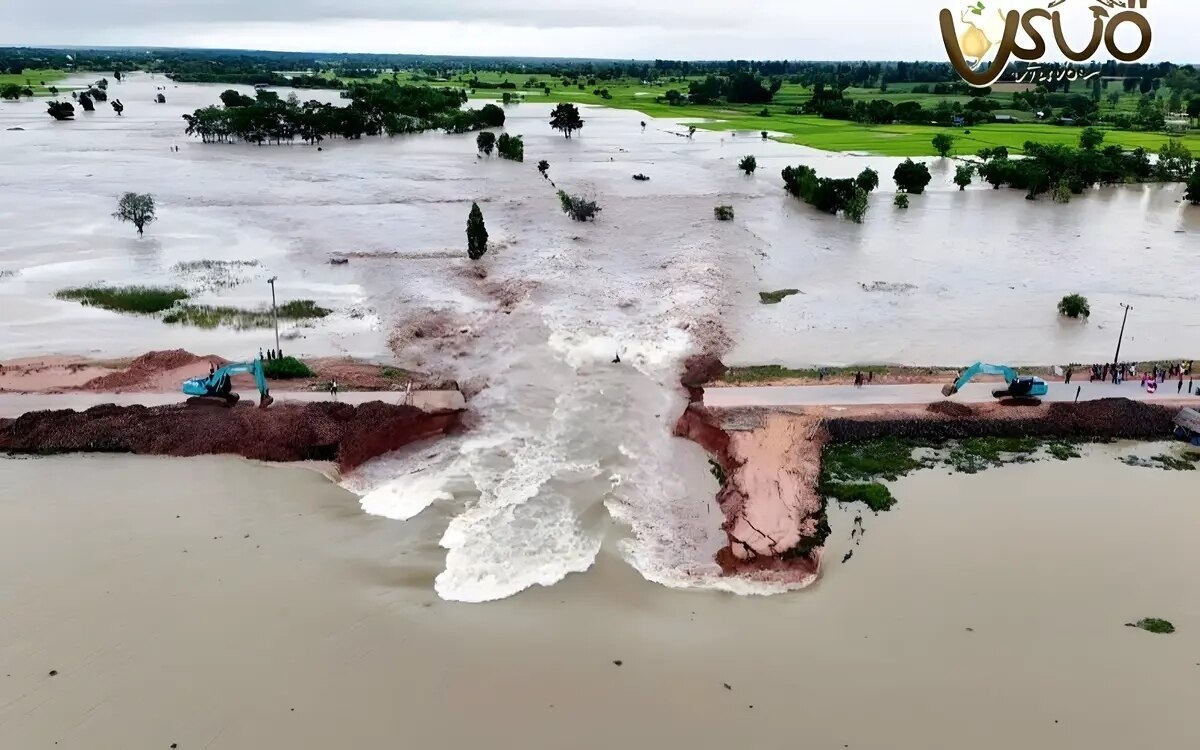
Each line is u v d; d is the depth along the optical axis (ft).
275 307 165.17
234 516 102.78
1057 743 70.90
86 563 92.63
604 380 139.54
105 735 70.28
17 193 277.03
